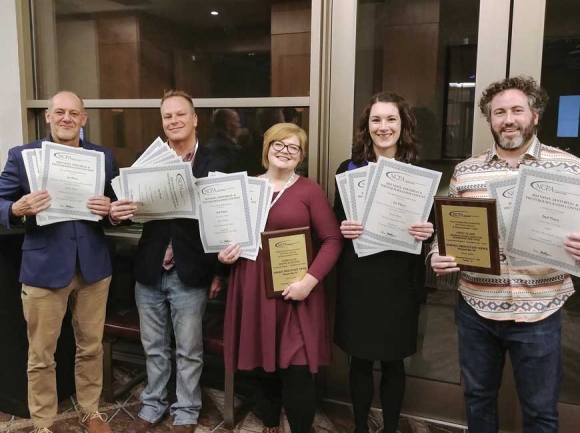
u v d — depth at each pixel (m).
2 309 2.18
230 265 1.92
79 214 1.88
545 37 1.94
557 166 1.43
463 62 2.07
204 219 1.87
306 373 1.79
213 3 2.43
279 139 1.78
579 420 2.09
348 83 2.19
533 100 1.42
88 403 2.13
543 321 1.45
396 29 2.14
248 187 1.82
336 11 2.17
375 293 1.73
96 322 2.05
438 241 1.53
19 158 1.88
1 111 2.77
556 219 1.36
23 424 2.22
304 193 1.81
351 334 1.77
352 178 1.73
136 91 2.63
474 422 1.61
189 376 2.11
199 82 2.50
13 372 2.24
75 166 1.84
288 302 1.78
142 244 2.08
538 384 1.47
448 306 2.23
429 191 1.65
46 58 2.78
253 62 2.39
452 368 2.24
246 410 2.33
